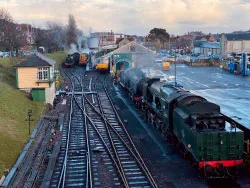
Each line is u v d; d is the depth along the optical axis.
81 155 19.55
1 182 14.69
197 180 15.49
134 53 62.16
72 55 79.88
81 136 23.56
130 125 26.38
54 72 38.69
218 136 15.13
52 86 34.50
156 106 24.34
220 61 72.12
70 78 56.41
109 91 44.00
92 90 44.62
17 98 30.53
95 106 34.19
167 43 128.75
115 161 17.94
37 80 32.59
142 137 22.89
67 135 23.81
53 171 16.95
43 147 20.41
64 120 28.20
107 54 66.62
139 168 17.14
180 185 15.01
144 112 30.16
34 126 24.83
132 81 35.84
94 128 25.38
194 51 110.00
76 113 30.83
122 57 59.00
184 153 17.95
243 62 54.97
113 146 20.61
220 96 34.03
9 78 38.25
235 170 15.46
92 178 15.99
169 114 20.16
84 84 49.97
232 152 15.29
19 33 70.56
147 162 18.03
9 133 21.33
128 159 18.58
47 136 22.78
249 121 19.27
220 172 15.20
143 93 29.27
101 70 63.06
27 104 30.48
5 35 63.16
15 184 14.84
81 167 17.56
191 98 18.19
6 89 31.64
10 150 18.62
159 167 17.28
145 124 26.66
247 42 84.94
